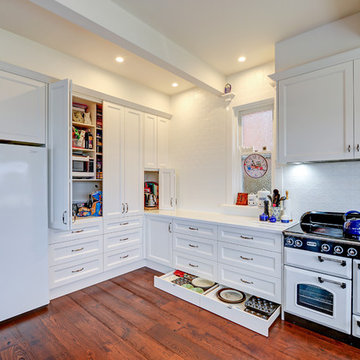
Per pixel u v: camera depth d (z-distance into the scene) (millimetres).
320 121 2137
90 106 3047
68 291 2670
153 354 1744
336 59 2045
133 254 3311
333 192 2344
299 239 1991
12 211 2176
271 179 2836
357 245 1723
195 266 2799
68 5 1667
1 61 2115
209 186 3375
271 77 2410
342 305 1782
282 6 1961
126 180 3221
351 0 1884
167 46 2393
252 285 2307
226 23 2178
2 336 1944
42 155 2357
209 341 1878
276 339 1881
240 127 3168
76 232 2709
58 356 1725
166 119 3842
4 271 2131
